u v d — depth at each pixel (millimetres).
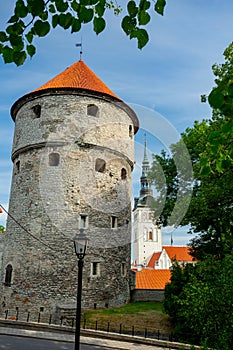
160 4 2705
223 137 2992
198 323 6801
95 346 10312
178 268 13984
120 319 14281
